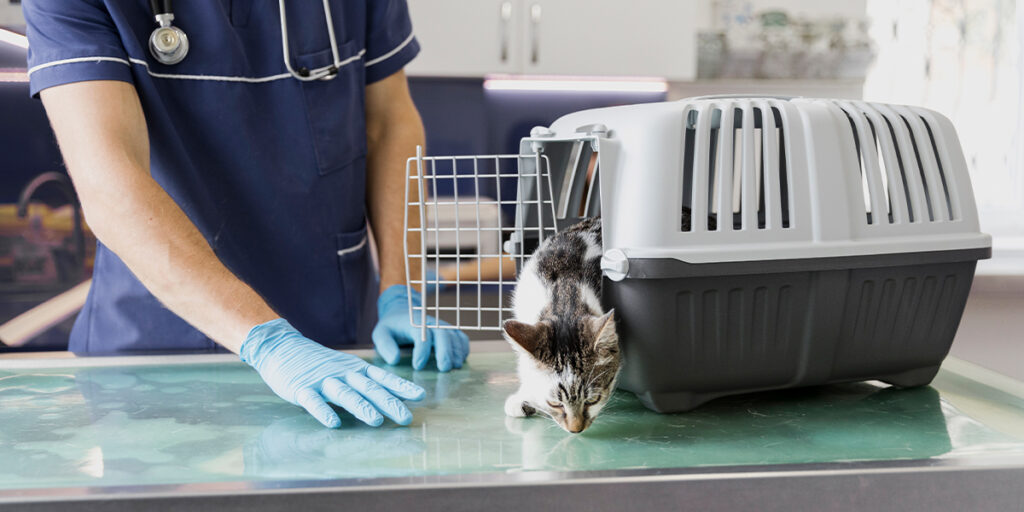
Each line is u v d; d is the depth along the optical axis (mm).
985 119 2893
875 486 656
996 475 666
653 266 800
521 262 1067
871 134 901
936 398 938
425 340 1063
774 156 848
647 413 886
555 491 628
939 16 2859
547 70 2701
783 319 863
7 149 2307
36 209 2332
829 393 969
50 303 2334
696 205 825
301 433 803
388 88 1517
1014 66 2863
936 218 936
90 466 695
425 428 828
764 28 2834
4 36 2252
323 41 1352
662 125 821
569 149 1054
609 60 2723
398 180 1473
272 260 1387
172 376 1042
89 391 962
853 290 878
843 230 865
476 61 2662
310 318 1436
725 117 839
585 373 818
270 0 1298
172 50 1209
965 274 944
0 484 646
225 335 979
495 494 623
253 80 1316
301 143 1356
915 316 928
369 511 613
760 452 743
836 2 2896
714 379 867
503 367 1111
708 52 2818
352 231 1465
